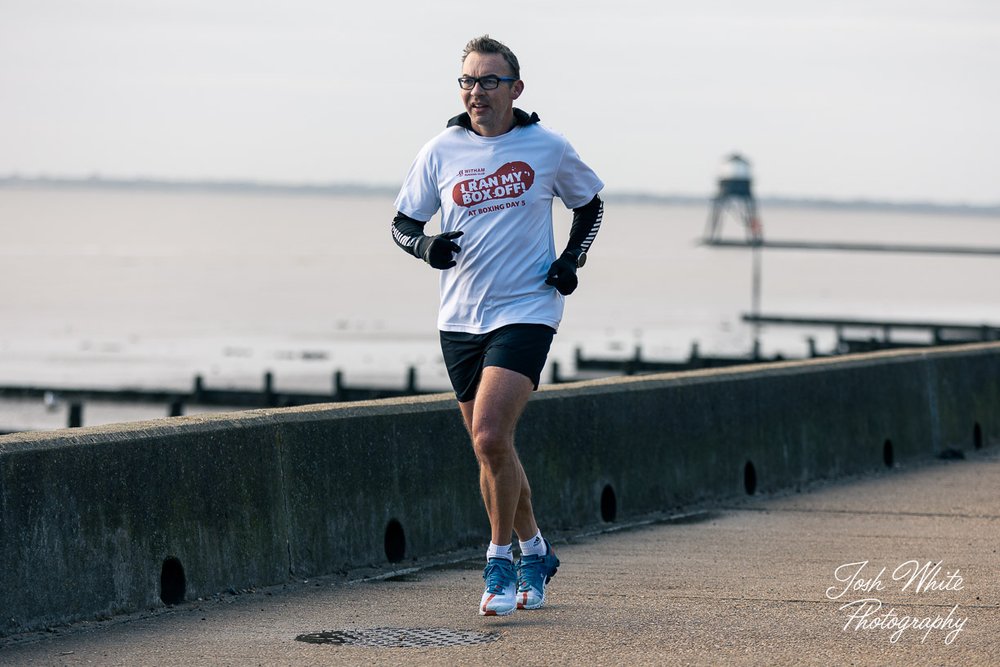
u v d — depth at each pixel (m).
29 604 11.78
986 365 28.73
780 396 22.28
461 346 12.38
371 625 12.20
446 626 12.09
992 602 13.15
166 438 13.08
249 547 13.84
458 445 16.73
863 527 18.14
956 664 10.70
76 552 12.17
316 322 143.25
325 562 14.72
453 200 12.19
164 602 12.93
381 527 15.51
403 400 16.41
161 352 111.00
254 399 73.69
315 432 14.76
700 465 20.45
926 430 26.33
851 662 10.72
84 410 73.56
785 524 18.48
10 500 11.68
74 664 10.79
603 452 18.72
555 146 12.20
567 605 12.98
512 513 12.30
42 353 109.12
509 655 10.92
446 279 12.45
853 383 24.12
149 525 12.84
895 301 197.25
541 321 12.08
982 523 18.42
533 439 17.58
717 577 14.51
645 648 11.16
